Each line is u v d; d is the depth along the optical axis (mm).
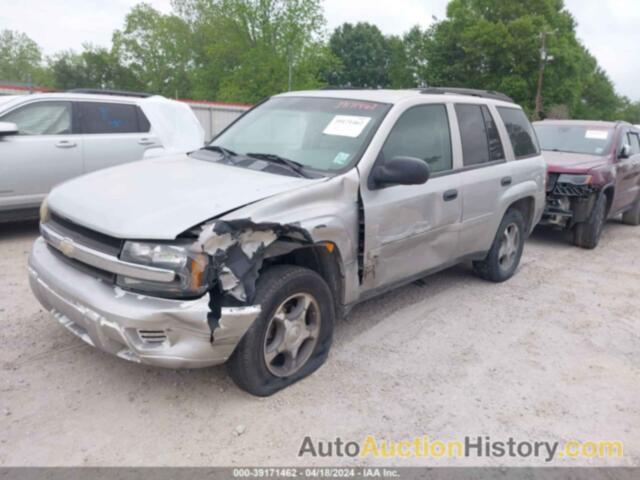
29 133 6762
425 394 3582
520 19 44156
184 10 59344
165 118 8195
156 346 2912
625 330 4875
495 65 46469
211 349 2961
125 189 3396
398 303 5168
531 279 6215
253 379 3264
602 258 7480
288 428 3127
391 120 4105
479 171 5012
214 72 47625
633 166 9055
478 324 4785
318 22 43594
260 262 3084
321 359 3727
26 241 6699
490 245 5477
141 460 2803
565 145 8812
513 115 5898
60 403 3232
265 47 43531
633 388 3832
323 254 3561
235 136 4578
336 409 3338
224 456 2869
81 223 3137
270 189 3352
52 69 67000
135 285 2936
